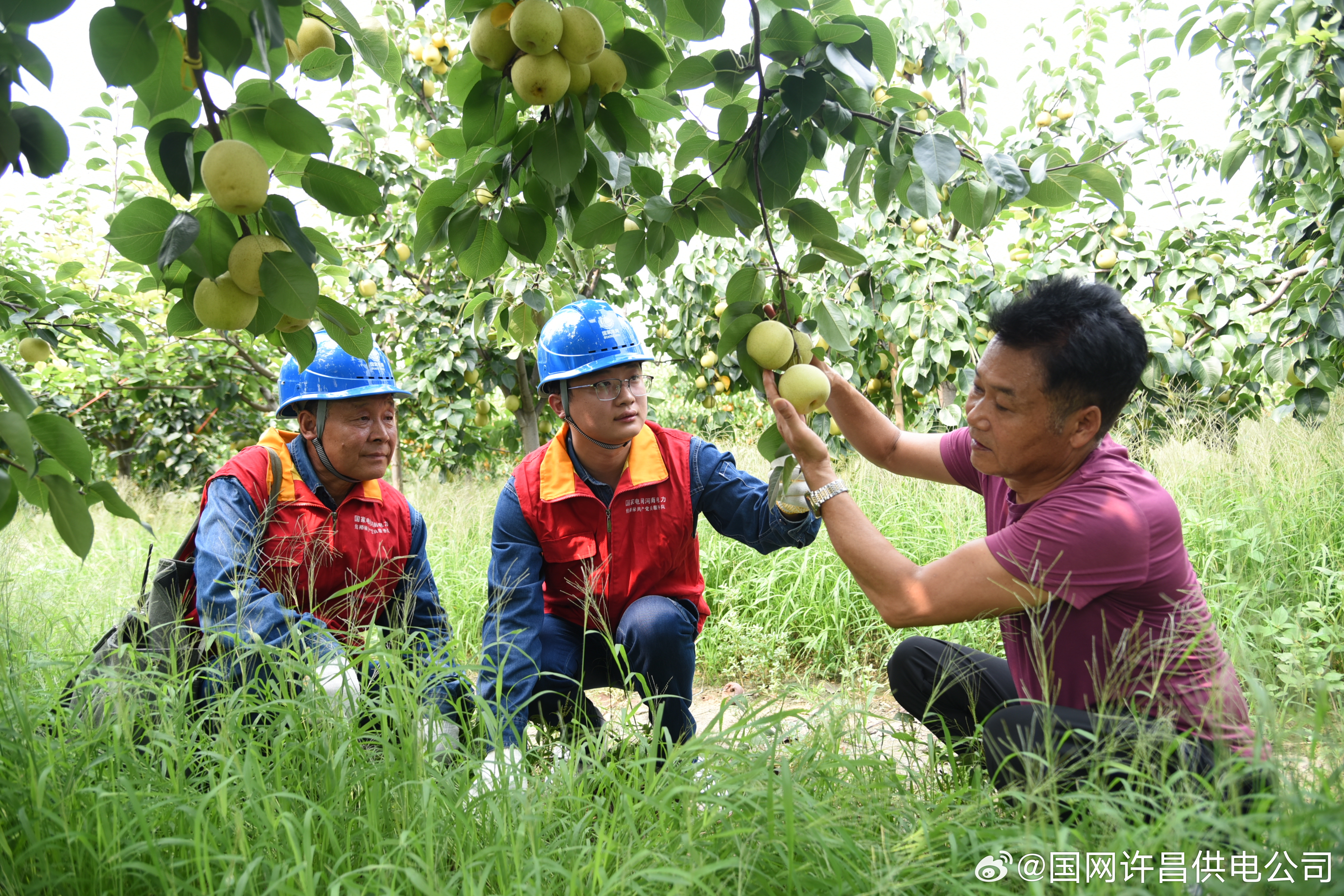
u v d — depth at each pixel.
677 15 1.84
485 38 1.69
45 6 1.34
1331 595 3.44
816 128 1.98
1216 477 4.65
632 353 2.46
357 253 6.95
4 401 1.65
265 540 2.44
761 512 2.50
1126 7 6.03
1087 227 6.32
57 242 7.32
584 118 1.79
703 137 2.11
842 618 4.18
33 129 1.55
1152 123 6.30
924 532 4.88
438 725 2.00
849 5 1.83
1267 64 4.54
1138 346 1.75
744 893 1.45
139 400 8.85
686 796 1.65
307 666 1.93
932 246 6.42
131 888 1.51
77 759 1.79
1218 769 1.46
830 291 6.20
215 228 1.55
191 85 1.48
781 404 1.96
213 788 1.66
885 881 1.35
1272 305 5.55
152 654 2.07
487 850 1.44
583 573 2.57
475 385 6.92
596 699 3.51
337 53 1.86
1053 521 1.80
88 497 1.79
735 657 4.20
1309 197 4.82
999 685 2.18
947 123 1.92
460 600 4.77
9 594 3.04
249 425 10.22
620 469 2.59
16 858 1.50
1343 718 1.64
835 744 1.86
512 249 2.10
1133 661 1.70
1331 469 4.50
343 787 1.70
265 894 1.39
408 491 7.82
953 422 6.04
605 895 1.34
